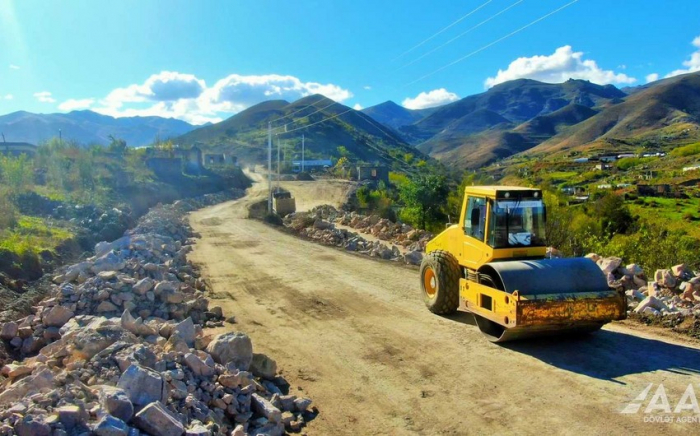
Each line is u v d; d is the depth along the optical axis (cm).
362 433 667
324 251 2184
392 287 1465
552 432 646
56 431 478
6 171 2619
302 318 1179
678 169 12988
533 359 880
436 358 907
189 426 579
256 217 3875
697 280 1186
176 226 2850
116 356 674
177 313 1106
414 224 3528
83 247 1938
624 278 1367
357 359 917
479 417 694
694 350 891
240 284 1545
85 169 3581
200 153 7544
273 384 805
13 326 955
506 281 899
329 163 11688
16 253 1393
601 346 924
